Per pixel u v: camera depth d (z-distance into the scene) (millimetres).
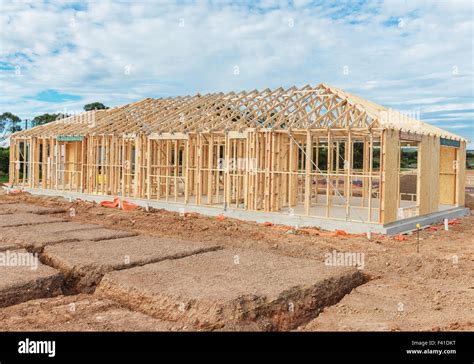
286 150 19078
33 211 15508
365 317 6695
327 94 17406
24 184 26484
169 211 18219
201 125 18859
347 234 13844
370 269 9688
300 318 6613
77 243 9914
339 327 6234
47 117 50469
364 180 19250
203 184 23922
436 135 17531
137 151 20641
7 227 11648
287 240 12297
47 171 25031
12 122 57156
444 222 16578
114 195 21594
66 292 7617
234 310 6055
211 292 6527
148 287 6766
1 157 40219
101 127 22281
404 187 25500
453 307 7227
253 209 17031
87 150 22969
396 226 14461
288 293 6785
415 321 6555
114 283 7094
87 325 5793
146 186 21141
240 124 17641
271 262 8711
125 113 23531
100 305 6559
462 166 20891
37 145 25672
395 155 14703
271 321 6238
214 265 8320
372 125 14344
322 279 7566
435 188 17828
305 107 17828
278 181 17125
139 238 10844
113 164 21766
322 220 15094
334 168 27062
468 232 15219
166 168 20344
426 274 9289
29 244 9625
